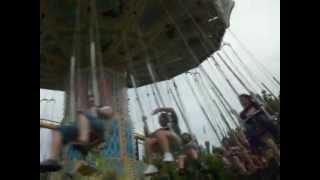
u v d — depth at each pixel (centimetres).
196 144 979
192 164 953
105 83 1277
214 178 1020
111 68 1320
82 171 870
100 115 752
